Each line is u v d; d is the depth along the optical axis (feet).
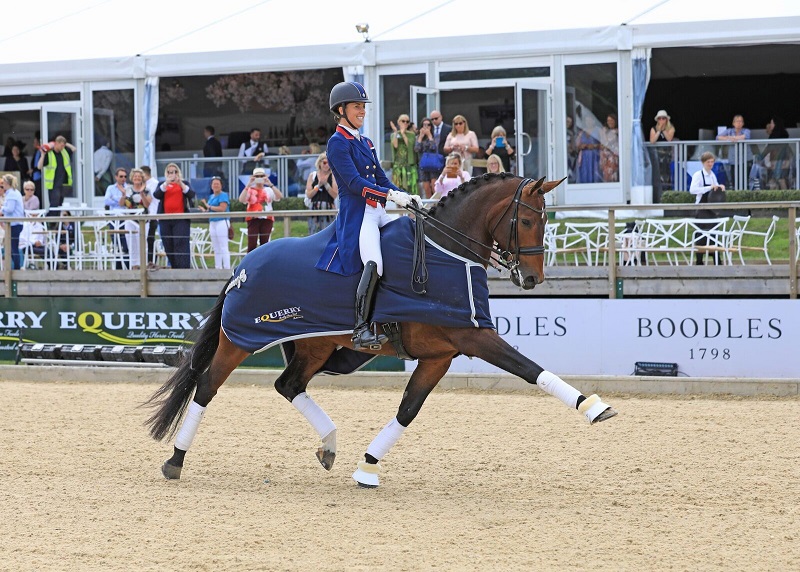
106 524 23.65
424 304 25.99
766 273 47.98
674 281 49.11
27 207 65.16
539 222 25.77
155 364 50.72
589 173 65.10
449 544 21.71
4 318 54.34
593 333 46.32
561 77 64.64
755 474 28.63
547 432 35.45
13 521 23.99
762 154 61.57
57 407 41.37
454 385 45.93
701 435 34.45
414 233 26.84
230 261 56.29
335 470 30.01
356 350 28.14
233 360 28.91
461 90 65.77
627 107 63.67
